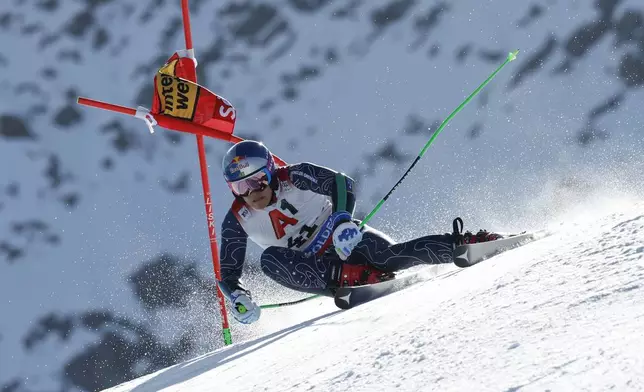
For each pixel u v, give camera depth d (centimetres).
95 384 3512
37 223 4616
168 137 4994
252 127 5088
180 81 1309
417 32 5366
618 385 295
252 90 5256
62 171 4919
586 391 300
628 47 4884
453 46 5225
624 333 343
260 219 1060
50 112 5200
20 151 5006
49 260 4331
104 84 5366
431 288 711
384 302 757
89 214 4656
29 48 5475
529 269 555
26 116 5138
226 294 1048
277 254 1046
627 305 380
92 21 5591
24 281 4188
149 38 5512
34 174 4888
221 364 796
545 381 323
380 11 5506
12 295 4084
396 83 5128
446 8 5403
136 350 3516
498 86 4909
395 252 1021
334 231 977
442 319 502
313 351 616
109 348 3572
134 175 4859
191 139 4978
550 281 489
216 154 4888
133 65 5431
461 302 537
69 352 3634
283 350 698
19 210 4703
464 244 930
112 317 3741
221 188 4728
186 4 1372
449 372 384
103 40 5525
